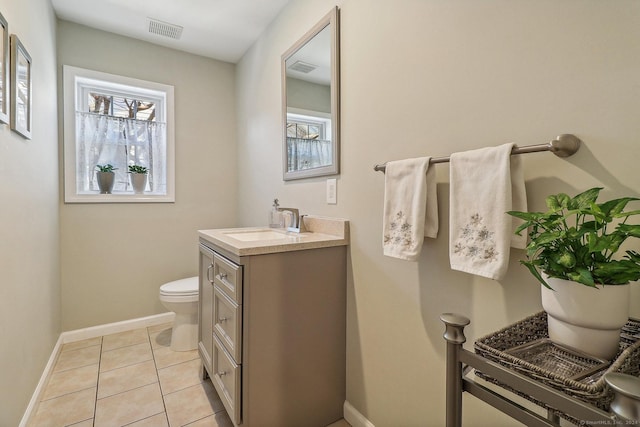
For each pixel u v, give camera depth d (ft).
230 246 4.55
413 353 4.09
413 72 4.00
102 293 8.34
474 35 3.32
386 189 3.98
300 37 6.44
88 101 8.43
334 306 5.13
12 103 4.29
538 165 2.85
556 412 1.75
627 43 2.33
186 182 9.41
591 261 2.01
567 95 2.64
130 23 7.86
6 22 4.09
